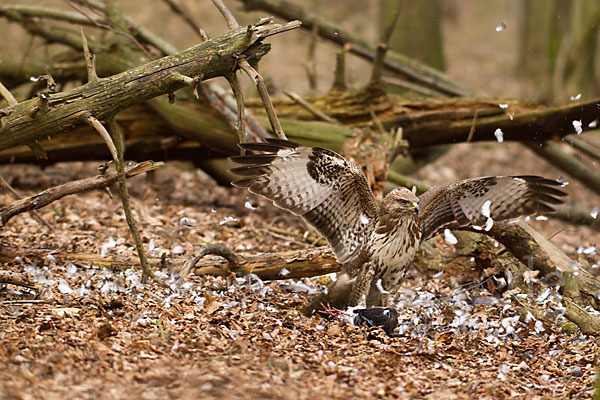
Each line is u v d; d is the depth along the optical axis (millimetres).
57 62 17672
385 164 14078
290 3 19641
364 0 53750
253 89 18281
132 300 9664
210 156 16797
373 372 8062
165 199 16922
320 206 9031
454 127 15617
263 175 8625
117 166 9906
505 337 9891
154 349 8039
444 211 10094
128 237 13328
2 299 9305
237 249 13289
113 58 16500
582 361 9195
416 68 20359
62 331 8336
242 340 8422
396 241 9375
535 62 42688
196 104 15688
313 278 11969
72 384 6945
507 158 27344
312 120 15797
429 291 11508
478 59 50562
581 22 30141
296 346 8734
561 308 10305
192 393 6930
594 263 13969
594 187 18609
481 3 66312
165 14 38188
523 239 11234
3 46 28078
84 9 17047
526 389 8242
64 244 12133
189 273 10641
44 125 9664
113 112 9875
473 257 11875
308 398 7059
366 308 9688
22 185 17062
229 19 10336
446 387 7988
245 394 6992
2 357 7371
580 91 30219
